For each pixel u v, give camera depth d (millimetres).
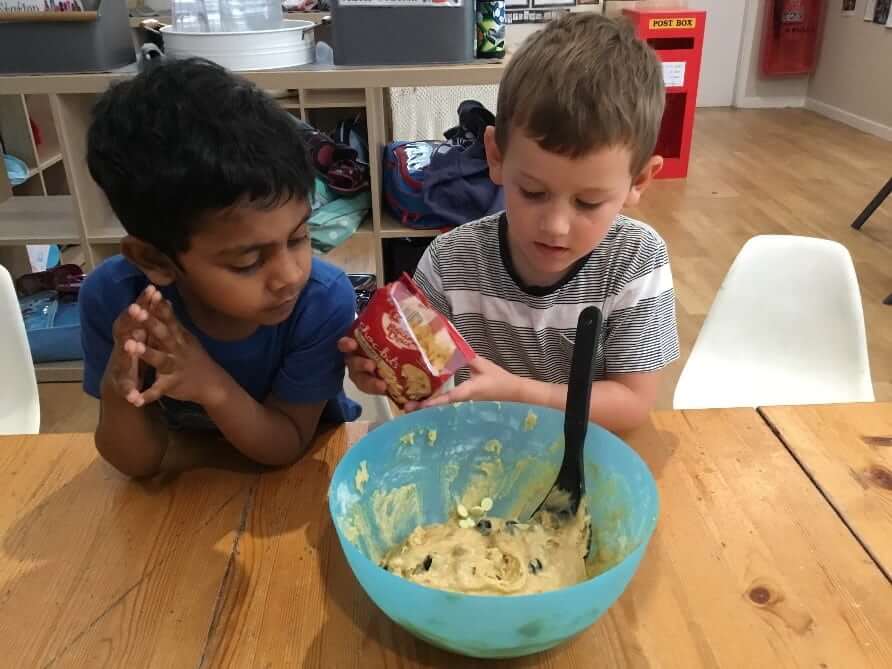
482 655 583
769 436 877
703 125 5254
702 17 3812
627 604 653
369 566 566
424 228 2176
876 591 665
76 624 636
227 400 801
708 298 2707
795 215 3504
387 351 760
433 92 3316
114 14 2033
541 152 809
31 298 2328
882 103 4875
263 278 721
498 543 707
